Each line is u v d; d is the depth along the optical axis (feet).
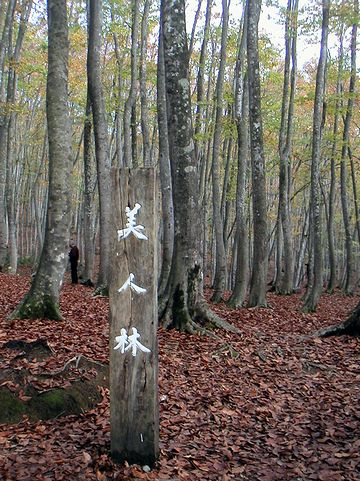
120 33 68.74
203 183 84.02
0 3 52.60
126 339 13.08
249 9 44.60
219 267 55.52
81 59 84.69
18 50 58.95
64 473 12.83
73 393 17.01
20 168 110.73
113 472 13.01
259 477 13.84
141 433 13.32
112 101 68.59
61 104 28.68
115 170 12.89
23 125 119.44
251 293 48.01
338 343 28.43
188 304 29.40
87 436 14.90
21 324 27.02
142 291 12.92
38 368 18.28
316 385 21.94
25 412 15.92
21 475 12.60
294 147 100.32
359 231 85.51
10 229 67.31
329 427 17.30
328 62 67.46
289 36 59.72
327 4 49.14
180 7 28.66
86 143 60.03
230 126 58.44
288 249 67.92
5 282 51.65
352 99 64.75
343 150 70.85
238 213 51.88
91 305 38.93
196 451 14.94
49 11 28.55
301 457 15.15
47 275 29.09
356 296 77.87
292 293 69.97
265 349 26.94
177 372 21.98
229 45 67.77
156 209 12.96
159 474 13.10
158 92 42.06
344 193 78.48
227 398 19.60
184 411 17.80
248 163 88.58
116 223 12.95
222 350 25.46
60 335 25.00
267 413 18.52
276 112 76.18
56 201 28.94
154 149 99.14
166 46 28.78
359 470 14.30
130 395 13.24
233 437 16.31
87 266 62.80
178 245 29.66
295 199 119.96
